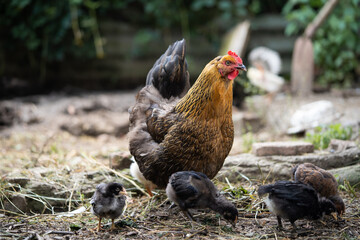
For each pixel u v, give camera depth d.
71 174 5.78
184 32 11.84
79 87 11.73
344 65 11.46
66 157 6.88
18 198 4.92
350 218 4.63
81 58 11.65
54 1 11.16
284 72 11.70
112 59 11.80
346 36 11.11
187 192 4.24
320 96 9.80
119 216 4.49
